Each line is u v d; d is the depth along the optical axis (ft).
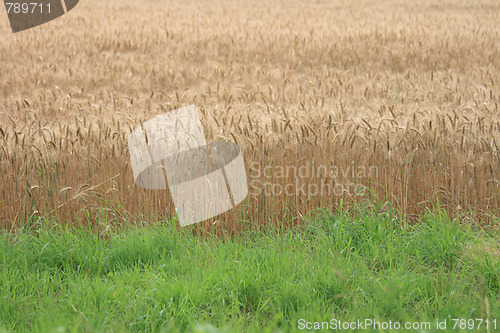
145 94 44.78
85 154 25.54
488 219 24.35
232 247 20.70
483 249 20.30
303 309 16.24
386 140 25.86
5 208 24.09
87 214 22.85
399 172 25.16
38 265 19.67
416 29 88.02
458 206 23.59
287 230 22.94
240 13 115.24
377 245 20.94
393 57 64.75
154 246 20.72
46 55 67.00
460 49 68.85
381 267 19.90
